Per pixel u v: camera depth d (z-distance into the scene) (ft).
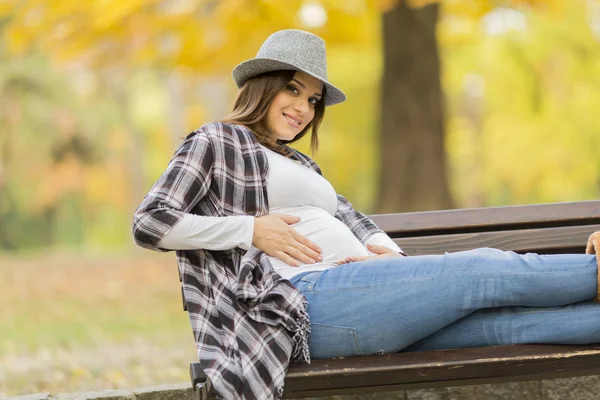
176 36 60.70
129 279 80.94
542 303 15.58
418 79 66.39
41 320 53.78
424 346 16.28
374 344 15.53
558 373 15.16
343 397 20.25
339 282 15.71
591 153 124.16
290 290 15.57
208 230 15.94
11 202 169.78
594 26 89.71
